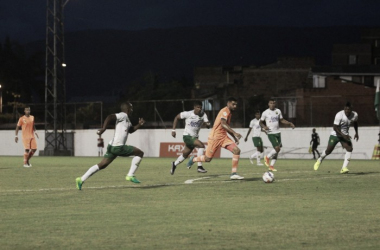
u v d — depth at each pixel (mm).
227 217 14656
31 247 11156
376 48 133375
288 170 33312
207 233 12469
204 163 43656
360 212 15500
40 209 16391
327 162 46219
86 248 11047
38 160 52344
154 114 67875
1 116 79188
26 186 23766
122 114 21734
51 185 24188
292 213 15320
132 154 22281
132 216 14898
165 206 16781
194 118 29016
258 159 41188
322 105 70312
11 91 135875
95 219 14453
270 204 17156
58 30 68625
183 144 63531
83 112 72000
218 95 117375
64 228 13188
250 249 10891
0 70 138750
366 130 56844
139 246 11188
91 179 26906
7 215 15250
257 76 116875
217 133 24828
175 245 11258
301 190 21141
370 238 11914
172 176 28516
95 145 69125
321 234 12336
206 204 17172
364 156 56844
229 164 41781
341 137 29969
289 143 60000
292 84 117562
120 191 20969
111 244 11391
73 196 19516
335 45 131000
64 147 69062
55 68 68062
